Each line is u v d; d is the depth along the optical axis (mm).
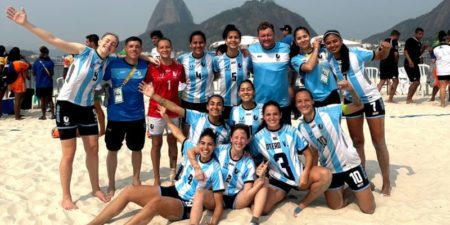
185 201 4250
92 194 5184
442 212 4418
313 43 4855
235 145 4258
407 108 11203
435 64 12117
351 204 4672
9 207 4609
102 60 4648
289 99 5242
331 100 4773
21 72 11070
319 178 4266
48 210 4617
